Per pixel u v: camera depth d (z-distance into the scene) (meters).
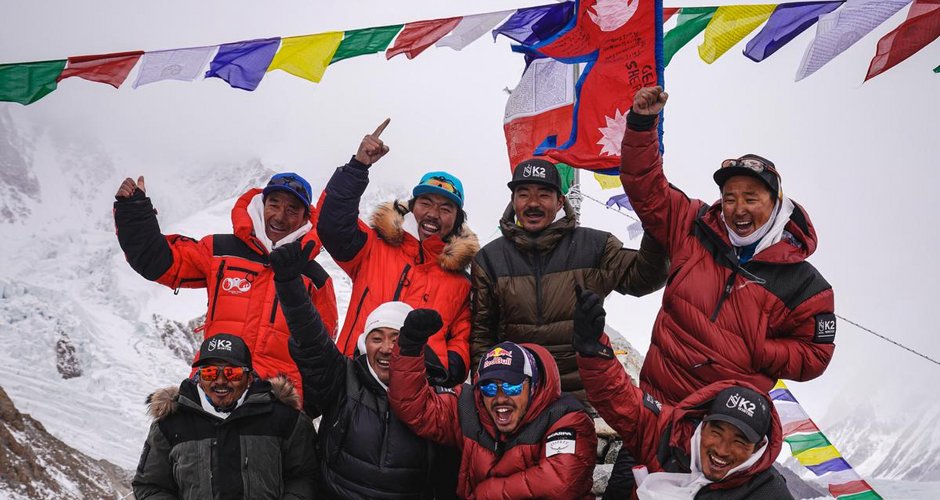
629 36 6.47
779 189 5.36
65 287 88.12
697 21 6.48
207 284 6.59
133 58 6.75
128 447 57.66
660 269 5.96
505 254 6.37
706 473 4.79
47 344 69.12
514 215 6.49
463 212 6.72
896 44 5.73
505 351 5.27
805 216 5.45
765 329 5.31
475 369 6.34
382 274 6.50
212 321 6.42
